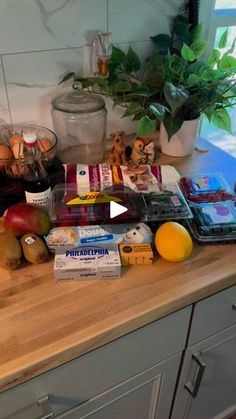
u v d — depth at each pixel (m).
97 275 0.68
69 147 1.08
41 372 0.57
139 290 0.67
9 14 0.85
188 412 1.07
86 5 0.94
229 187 0.93
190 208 0.83
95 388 0.70
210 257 0.74
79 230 0.74
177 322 0.72
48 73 0.98
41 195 0.79
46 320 0.61
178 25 1.07
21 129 1.00
